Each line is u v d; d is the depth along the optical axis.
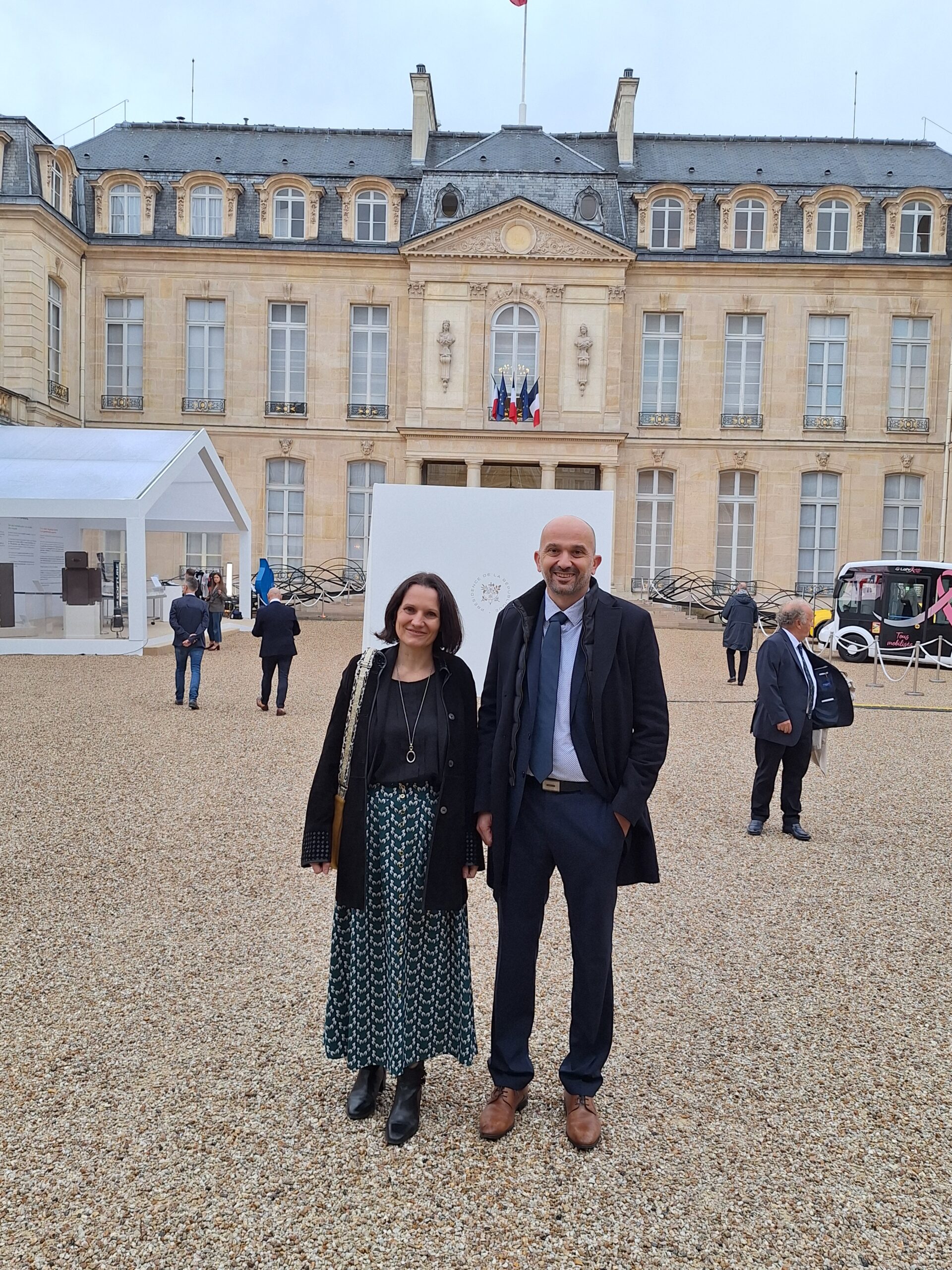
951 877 6.16
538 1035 3.94
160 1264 2.56
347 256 30.84
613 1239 2.71
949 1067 3.74
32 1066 3.56
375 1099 3.33
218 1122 3.23
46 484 17.56
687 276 30.91
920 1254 2.69
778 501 31.44
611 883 3.17
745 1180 3.00
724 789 8.66
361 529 32.22
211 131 33.72
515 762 3.17
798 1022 4.10
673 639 23.86
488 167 31.69
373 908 3.22
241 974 4.41
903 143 33.41
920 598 21.69
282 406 31.56
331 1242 2.66
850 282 30.80
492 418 30.25
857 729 12.27
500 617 3.37
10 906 5.17
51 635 19.00
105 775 8.27
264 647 11.86
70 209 29.98
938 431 31.06
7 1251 2.59
